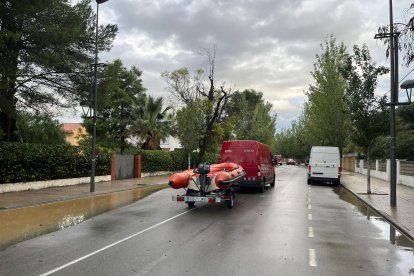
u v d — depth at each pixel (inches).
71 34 729.0
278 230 392.5
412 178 950.4
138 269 252.2
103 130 1502.2
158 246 316.8
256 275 242.4
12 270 250.2
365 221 469.1
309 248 317.7
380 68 772.6
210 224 422.9
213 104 1568.7
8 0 635.5
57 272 245.8
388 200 666.8
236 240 342.3
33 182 776.9
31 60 674.8
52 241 336.2
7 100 703.1
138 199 670.5
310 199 695.7
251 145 790.5
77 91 802.2
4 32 600.7
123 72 1536.7
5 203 578.9
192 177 556.1
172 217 471.5
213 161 1863.9
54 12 728.3
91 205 587.8
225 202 565.6
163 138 1541.6
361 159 1803.6
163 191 823.1
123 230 386.0
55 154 837.2
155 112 1535.4
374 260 286.5
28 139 1104.2
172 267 257.1
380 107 770.8
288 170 2108.8
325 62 1539.1
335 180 1028.5
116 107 1513.3
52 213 504.1
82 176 948.0
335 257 291.6
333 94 1508.4
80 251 300.0
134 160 1206.3
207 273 244.7
